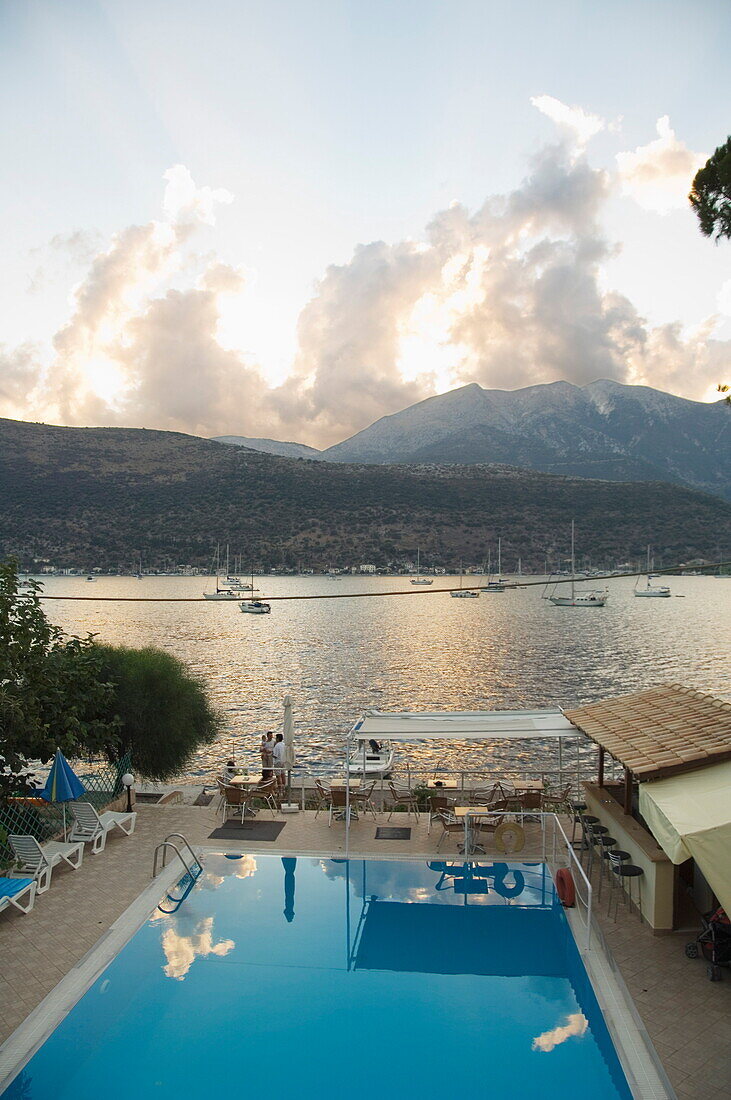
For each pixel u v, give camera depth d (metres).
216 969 10.17
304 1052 8.33
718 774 11.02
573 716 15.51
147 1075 7.91
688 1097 7.48
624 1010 9.07
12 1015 9.02
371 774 18.98
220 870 13.84
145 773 23.09
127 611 155.25
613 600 191.25
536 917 11.92
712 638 95.00
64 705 18.23
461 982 9.95
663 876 11.14
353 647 86.31
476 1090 7.68
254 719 45.91
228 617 141.38
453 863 14.20
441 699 52.56
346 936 11.22
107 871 13.66
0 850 14.55
